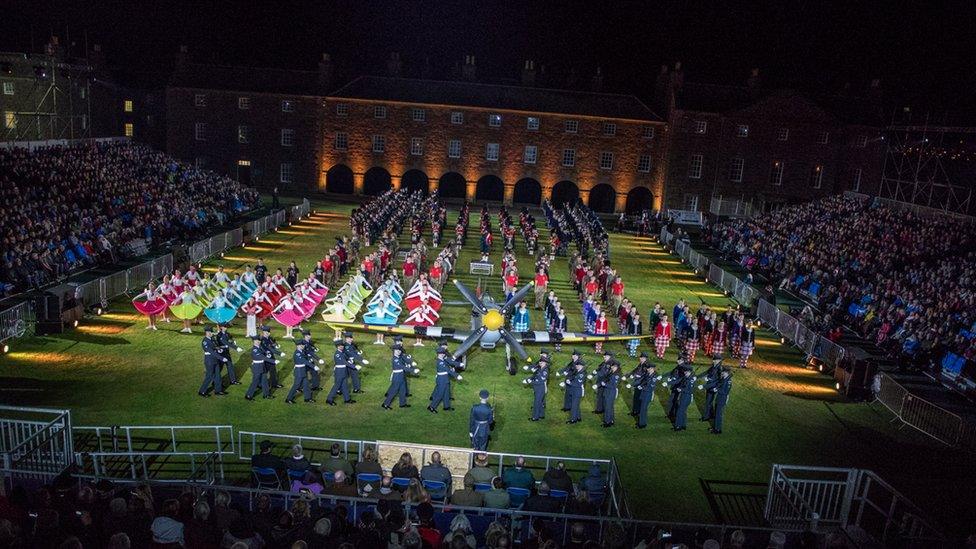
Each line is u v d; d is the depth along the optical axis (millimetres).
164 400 22922
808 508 15273
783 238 51031
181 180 56719
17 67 67812
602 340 28203
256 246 48375
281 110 77125
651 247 58844
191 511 11703
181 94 77312
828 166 74375
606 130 76688
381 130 77312
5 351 26266
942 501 19547
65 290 29016
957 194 65688
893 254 41969
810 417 25453
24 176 42688
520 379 27078
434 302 32656
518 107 76312
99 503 11945
